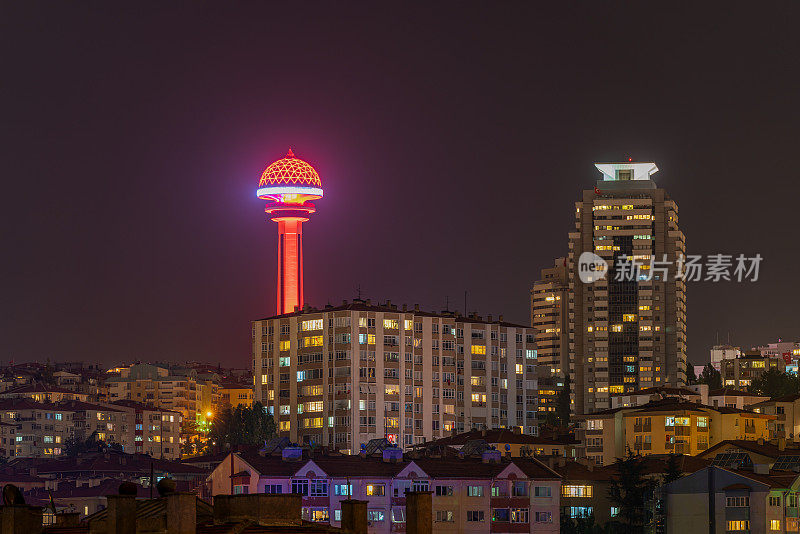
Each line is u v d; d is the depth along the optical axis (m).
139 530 70.31
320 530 74.50
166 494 71.69
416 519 74.44
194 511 69.69
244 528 73.06
